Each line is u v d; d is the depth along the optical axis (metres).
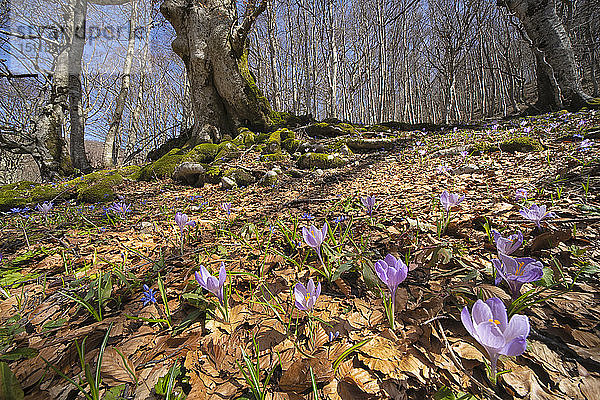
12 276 1.89
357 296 1.42
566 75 8.91
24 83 17.72
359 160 6.82
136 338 1.21
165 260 2.00
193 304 1.33
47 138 8.69
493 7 17.92
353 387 0.93
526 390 0.88
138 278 1.77
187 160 7.07
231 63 8.88
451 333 1.12
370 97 23.70
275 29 20.45
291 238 2.21
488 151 5.32
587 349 0.99
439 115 33.00
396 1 19.06
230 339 1.16
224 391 0.93
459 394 0.89
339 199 3.61
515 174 3.60
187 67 9.36
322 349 1.09
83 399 0.94
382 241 2.03
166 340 1.17
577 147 4.01
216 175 5.77
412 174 4.82
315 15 19.34
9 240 2.77
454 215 2.34
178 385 0.97
